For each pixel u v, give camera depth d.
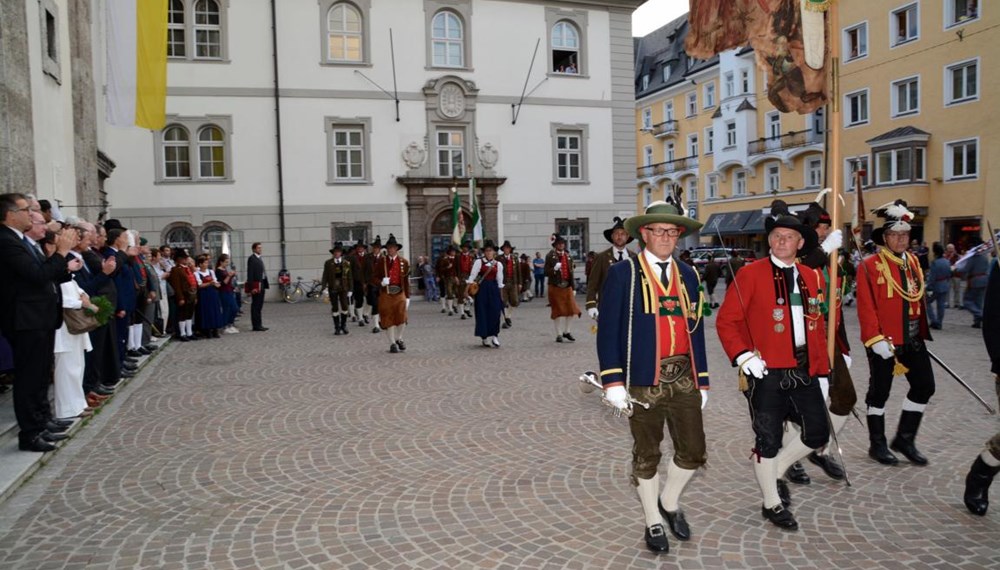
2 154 9.50
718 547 4.11
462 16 25.55
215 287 14.37
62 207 12.56
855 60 31.55
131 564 4.02
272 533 4.42
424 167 25.36
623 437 6.47
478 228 24.00
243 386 9.16
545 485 5.21
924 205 28.81
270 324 17.34
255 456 6.05
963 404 7.41
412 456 5.99
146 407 7.96
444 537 4.32
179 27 23.44
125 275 9.72
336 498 5.02
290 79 24.12
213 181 23.69
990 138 26.20
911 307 5.40
